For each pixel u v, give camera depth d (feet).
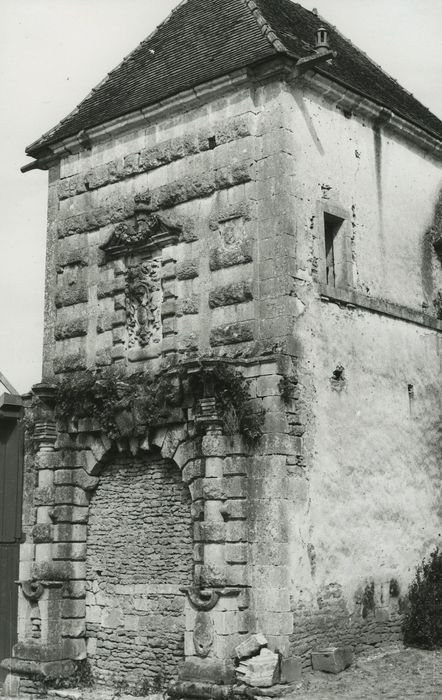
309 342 56.08
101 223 65.10
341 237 60.75
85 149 67.26
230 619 51.39
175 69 64.13
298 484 53.78
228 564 52.47
